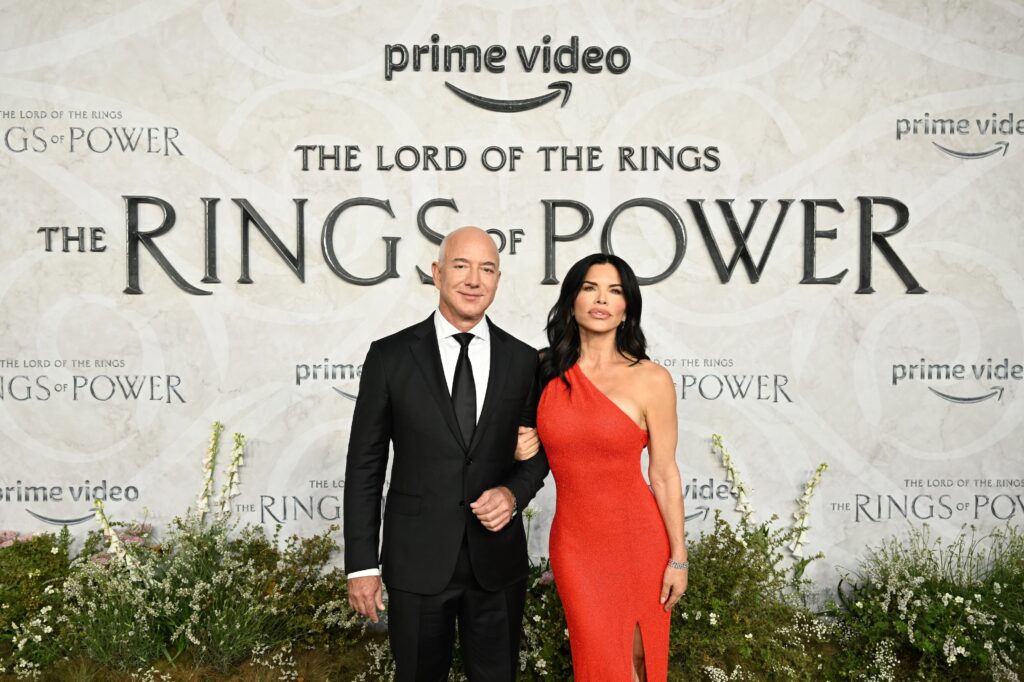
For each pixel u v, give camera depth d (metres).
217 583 3.15
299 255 3.67
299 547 3.59
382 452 2.25
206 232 3.65
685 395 3.74
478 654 2.23
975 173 3.71
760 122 3.71
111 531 3.28
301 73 3.66
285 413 3.70
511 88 3.69
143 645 3.01
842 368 3.73
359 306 3.70
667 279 3.72
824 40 3.69
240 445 3.66
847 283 3.72
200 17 3.64
